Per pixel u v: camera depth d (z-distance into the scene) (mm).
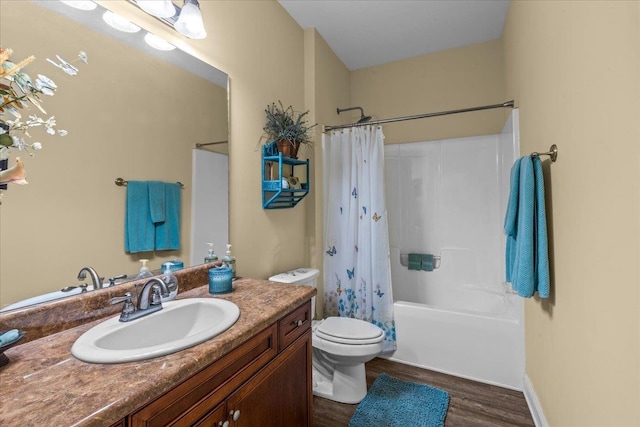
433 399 1808
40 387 628
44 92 739
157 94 1273
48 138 929
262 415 1031
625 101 726
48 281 923
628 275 727
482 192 2654
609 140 808
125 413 585
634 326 704
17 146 713
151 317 1015
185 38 1410
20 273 865
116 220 1114
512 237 1545
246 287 1412
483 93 2691
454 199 2750
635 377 701
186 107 1404
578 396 1057
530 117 1642
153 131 1253
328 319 2037
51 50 940
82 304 981
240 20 1753
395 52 2854
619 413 778
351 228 2402
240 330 920
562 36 1143
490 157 2627
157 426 666
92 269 1035
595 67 881
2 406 565
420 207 2869
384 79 3066
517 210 1461
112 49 1112
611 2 786
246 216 1782
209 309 1141
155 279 1062
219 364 848
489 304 2574
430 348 2158
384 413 1691
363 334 1787
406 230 2914
